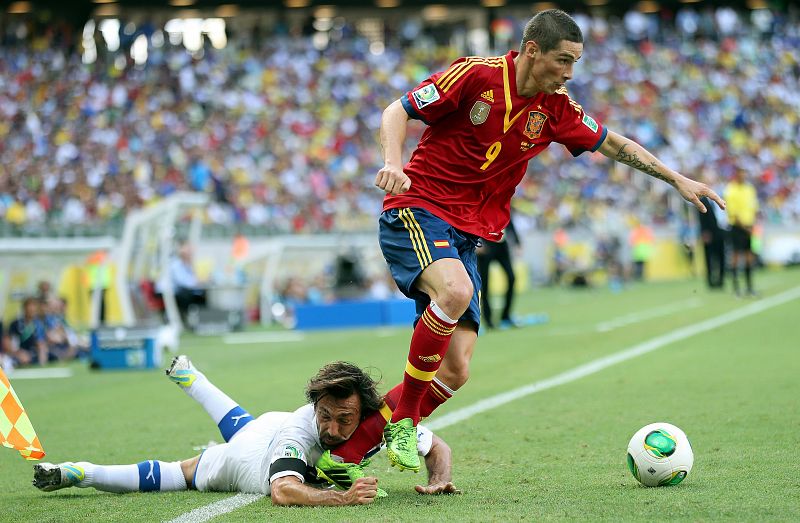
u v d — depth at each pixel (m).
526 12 163.75
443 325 16.77
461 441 23.86
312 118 135.12
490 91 17.53
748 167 142.62
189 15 152.12
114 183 105.75
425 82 17.52
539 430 24.91
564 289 97.69
